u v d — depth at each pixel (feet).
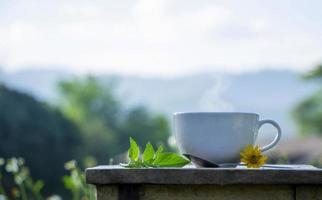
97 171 5.90
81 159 86.79
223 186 5.93
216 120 6.41
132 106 126.31
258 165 6.27
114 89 128.36
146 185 5.95
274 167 6.70
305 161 76.48
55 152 80.89
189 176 5.83
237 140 6.41
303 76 111.55
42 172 77.71
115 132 123.24
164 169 5.86
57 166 80.07
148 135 124.57
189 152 6.51
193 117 6.47
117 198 5.94
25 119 77.41
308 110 111.86
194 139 6.46
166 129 125.90
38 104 80.84
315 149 79.15
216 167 6.45
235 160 6.47
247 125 6.46
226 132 6.40
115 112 126.41
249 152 6.29
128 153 6.40
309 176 5.79
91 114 125.70
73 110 124.57
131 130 124.16
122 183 5.90
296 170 5.81
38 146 78.02
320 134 109.40
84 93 127.24
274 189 5.92
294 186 5.90
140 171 5.87
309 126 111.45
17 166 13.56
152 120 126.00
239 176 5.81
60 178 79.10
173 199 5.95
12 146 75.25
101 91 127.44
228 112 6.43
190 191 5.94
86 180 5.91
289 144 83.56
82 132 91.04
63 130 85.40
